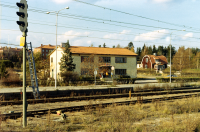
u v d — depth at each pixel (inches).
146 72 2719.0
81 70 1552.7
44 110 433.7
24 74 301.7
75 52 1612.9
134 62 1909.4
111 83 1291.8
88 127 327.3
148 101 636.1
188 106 524.4
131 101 591.8
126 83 1358.3
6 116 375.9
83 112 454.6
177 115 446.0
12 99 584.4
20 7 295.6
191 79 1647.4
